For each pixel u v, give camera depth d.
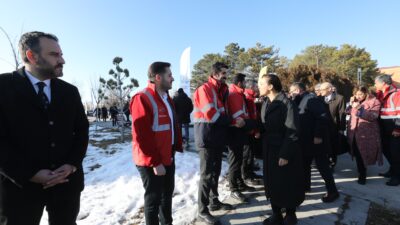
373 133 5.14
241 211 3.98
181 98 9.30
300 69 22.20
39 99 2.16
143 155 2.85
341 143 5.99
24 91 2.09
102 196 4.96
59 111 2.26
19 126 2.05
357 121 5.28
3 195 2.04
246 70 44.78
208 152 3.60
